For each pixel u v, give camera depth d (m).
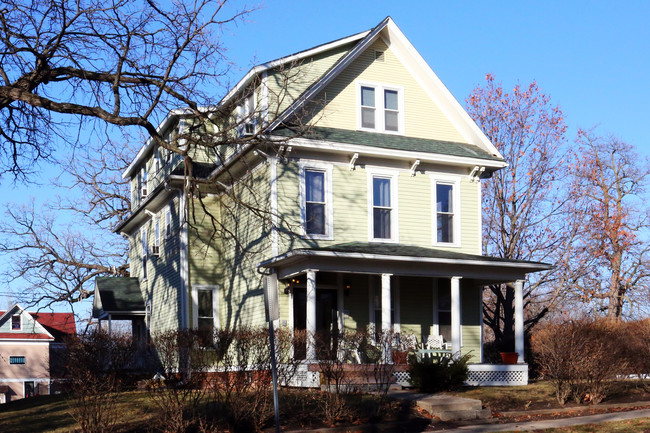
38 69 17.48
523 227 33.41
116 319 31.05
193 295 24.25
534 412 16.14
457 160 23.69
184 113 23.16
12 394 48.38
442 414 15.26
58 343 52.69
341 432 13.88
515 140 33.84
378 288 22.84
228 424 13.62
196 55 18.30
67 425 14.50
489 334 52.09
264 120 20.89
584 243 34.59
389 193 23.22
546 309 33.16
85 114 17.44
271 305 12.05
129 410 15.34
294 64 21.42
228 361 14.03
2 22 17.03
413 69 24.64
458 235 23.94
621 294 38.09
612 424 14.09
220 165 23.61
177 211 25.38
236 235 23.81
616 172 40.97
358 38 24.58
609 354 18.00
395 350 21.03
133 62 18.09
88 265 39.66
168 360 13.68
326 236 21.86
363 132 23.30
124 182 40.69
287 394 15.52
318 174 22.22
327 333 18.12
